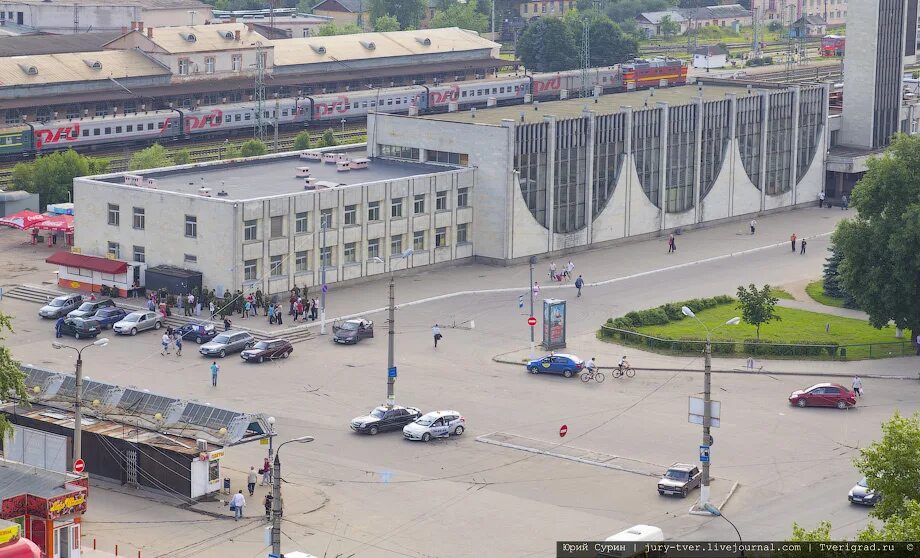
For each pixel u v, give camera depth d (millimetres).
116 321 182000
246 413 131250
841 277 173125
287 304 190000
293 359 168000
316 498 125750
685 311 122562
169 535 117875
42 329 181125
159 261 192875
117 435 129875
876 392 156500
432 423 140625
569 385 158875
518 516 121562
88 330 177375
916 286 167000
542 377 161875
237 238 184625
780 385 159250
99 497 126562
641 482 129625
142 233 193875
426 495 126438
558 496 126188
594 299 194875
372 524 119938
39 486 111812
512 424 145750
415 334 178375
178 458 126562
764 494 126250
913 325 169500
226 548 115062
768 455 136375
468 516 121562
